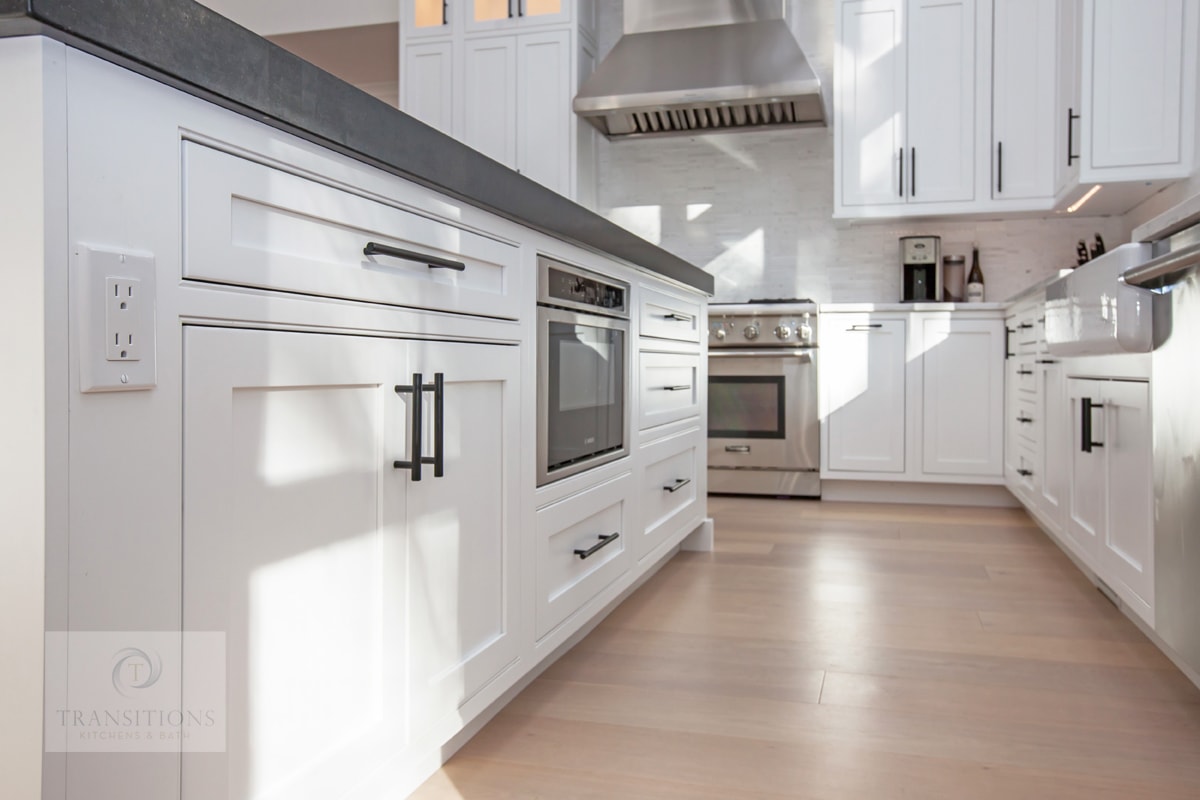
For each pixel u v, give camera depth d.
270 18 5.55
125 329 0.82
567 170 5.17
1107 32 3.84
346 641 1.17
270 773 1.03
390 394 1.26
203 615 0.92
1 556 0.75
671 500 2.96
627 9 5.17
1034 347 3.62
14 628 0.75
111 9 0.78
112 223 0.81
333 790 1.14
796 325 4.68
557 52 5.17
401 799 1.35
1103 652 2.21
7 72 0.74
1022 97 4.54
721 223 5.36
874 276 5.14
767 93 4.57
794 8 5.21
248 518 0.99
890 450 4.60
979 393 4.48
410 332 1.31
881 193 4.70
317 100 1.07
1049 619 2.49
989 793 1.47
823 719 1.78
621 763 1.58
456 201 1.45
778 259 5.27
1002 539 3.63
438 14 5.32
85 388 0.78
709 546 3.40
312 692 1.10
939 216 4.78
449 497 1.44
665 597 2.71
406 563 1.31
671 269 2.78
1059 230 4.85
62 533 0.76
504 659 1.66
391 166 1.24
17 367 0.74
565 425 1.98
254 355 0.99
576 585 2.05
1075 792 1.48
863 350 4.63
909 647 2.24
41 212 0.74
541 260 1.82
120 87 0.81
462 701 1.50
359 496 1.20
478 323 1.53
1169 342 1.92
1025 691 1.94
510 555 1.68
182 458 0.89
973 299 4.86
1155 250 2.04
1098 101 3.85
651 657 2.16
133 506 0.83
